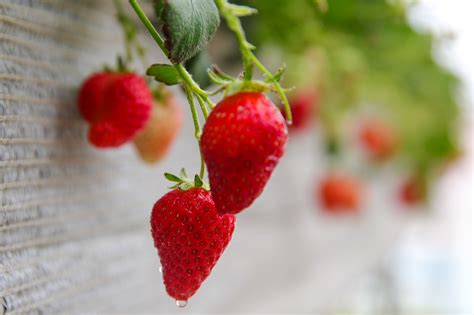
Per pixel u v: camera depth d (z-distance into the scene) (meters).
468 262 2.96
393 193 1.77
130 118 0.42
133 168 0.54
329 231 1.33
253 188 0.34
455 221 2.80
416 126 1.31
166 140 0.47
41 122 0.42
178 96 0.61
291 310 1.02
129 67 0.48
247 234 0.89
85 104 0.44
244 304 0.88
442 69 1.17
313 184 1.23
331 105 0.94
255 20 0.63
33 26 0.41
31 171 0.41
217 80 0.36
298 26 0.70
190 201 0.37
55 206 0.44
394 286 2.28
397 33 0.90
